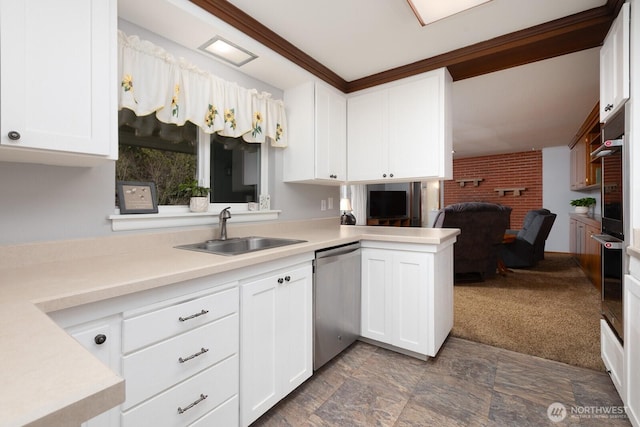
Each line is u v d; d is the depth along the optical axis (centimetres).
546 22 204
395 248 222
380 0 181
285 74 239
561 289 387
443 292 230
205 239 201
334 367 207
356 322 233
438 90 250
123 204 166
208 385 128
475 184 761
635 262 149
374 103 282
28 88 105
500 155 733
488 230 404
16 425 36
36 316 72
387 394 178
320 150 258
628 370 150
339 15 195
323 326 198
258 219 244
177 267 121
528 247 491
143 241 169
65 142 113
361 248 238
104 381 46
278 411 164
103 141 123
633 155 159
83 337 94
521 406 167
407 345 218
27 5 105
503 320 286
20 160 128
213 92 205
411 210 869
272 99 252
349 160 295
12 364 50
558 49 221
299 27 208
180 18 169
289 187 275
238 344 142
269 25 204
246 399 145
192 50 202
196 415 124
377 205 823
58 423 40
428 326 210
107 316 100
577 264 536
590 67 285
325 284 200
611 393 177
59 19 112
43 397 41
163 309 114
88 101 119
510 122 467
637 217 158
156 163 189
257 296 152
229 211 216
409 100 264
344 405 168
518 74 300
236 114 221
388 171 274
